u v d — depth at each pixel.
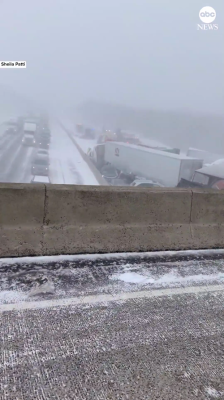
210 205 5.41
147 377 2.64
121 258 4.70
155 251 5.04
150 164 31.08
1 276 3.90
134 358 2.83
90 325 3.21
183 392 2.53
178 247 5.18
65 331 3.09
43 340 2.94
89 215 4.75
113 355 2.84
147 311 3.53
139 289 3.95
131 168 34.72
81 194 4.68
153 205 5.06
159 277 4.27
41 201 4.50
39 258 4.41
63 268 4.24
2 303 3.41
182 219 5.25
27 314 3.29
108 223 4.85
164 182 28.92
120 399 2.41
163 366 2.77
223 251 5.36
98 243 4.75
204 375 2.71
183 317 3.48
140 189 5.02
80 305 3.51
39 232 4.50
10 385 2.44
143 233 5.00
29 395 2.37
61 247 4.57
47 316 3.28
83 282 3.96
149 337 3.11
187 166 26.84
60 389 2.45
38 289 3.71
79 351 2.85
